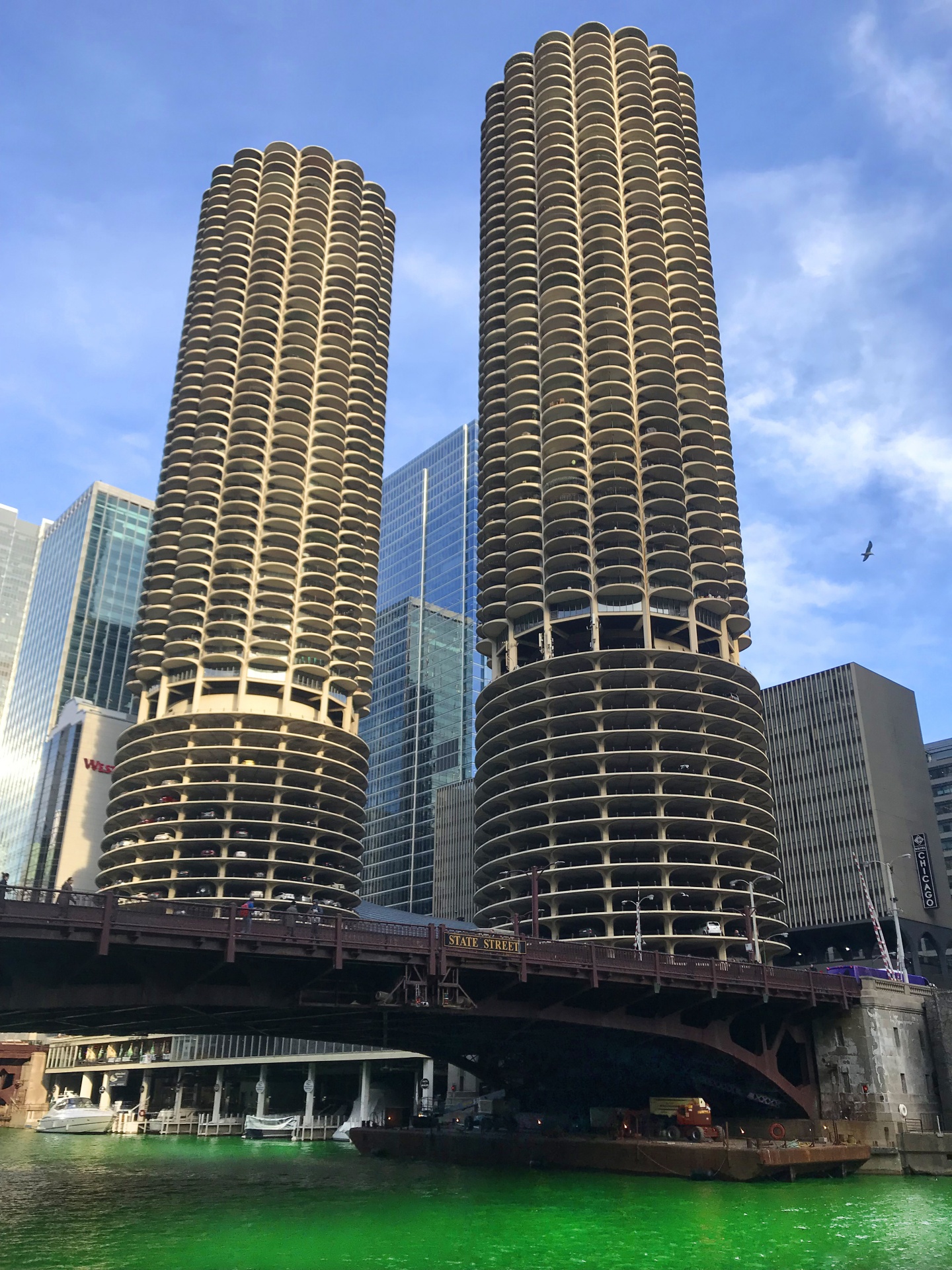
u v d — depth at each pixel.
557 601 139.12
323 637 165.62
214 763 154.25
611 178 164.75
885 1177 73.44
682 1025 75.94
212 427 176.38
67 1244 48.59
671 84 175.25
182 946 54.56
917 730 178.12
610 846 118.94
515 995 70.31
